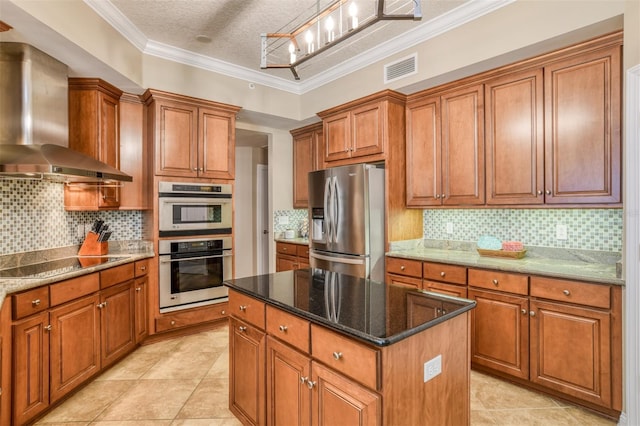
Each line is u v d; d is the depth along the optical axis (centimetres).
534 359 233
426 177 329
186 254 347
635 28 195
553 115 247
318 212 378
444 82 312
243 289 189
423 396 133
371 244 324
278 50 346
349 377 130
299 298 169
